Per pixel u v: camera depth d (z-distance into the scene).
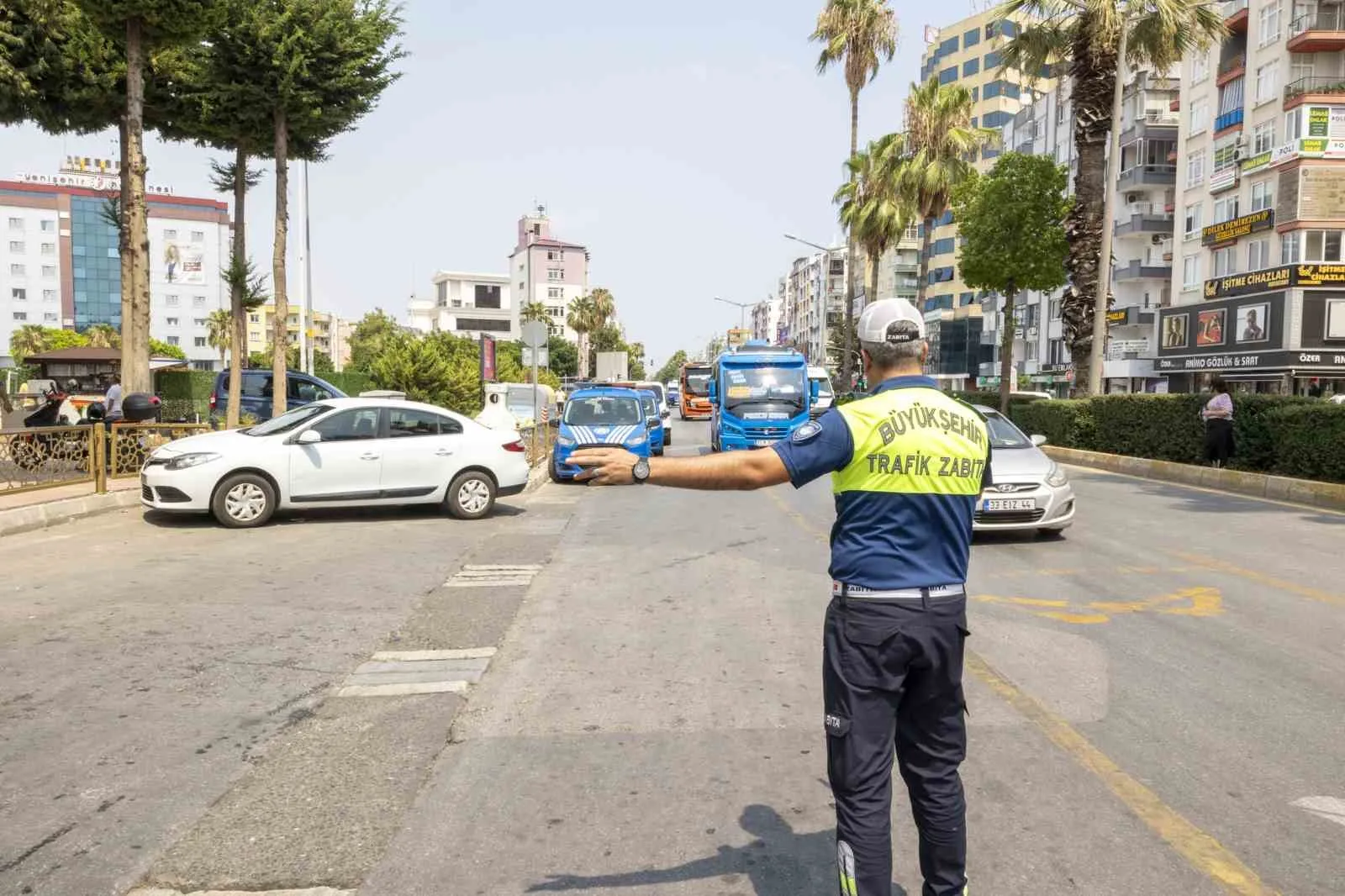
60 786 3.63
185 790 3.60
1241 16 40.97
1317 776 3.76
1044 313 63.38
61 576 7.67
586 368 104.31
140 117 15.45
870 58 41.25
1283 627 6.17
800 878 2.98
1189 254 46.06
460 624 6.25
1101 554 9.02
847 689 2.37
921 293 37.72
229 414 19.11
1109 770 3.81
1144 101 52.44
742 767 3.86
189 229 112.44
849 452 2.36
